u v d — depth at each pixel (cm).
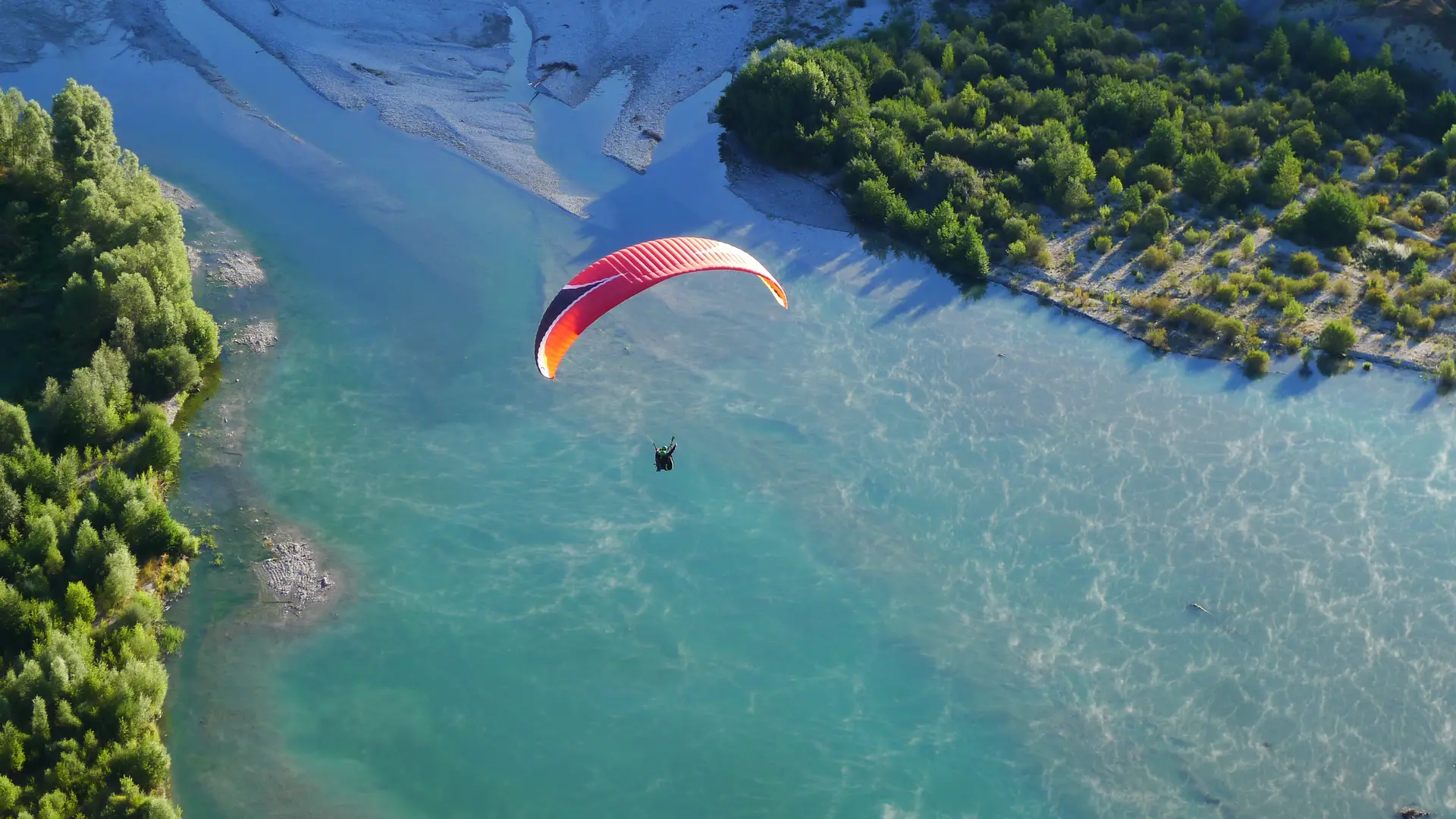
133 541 5031
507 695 4644
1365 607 4916
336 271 7088
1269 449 5725
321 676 4716
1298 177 7438
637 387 6169
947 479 5609
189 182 7894
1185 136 7881
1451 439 5731
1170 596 5006
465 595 5050
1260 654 4753
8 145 7119
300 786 4312
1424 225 7119
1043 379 6234
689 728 4522
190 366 5938
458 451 5788
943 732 4503
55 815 3872
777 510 5447
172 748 4422
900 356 6419
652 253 4325
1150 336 6444
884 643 4841
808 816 4219
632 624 4916
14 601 4516
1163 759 4394
